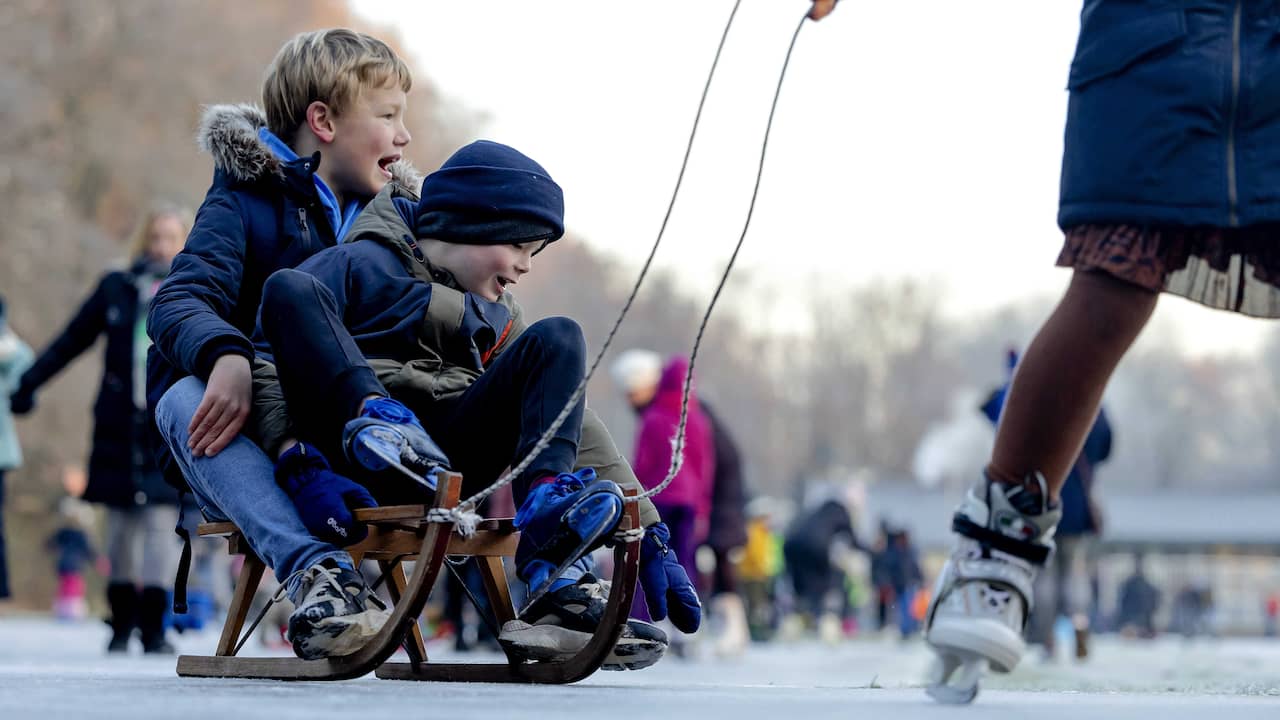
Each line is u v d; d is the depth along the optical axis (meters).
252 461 7.09
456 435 7.39
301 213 8.19
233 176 8.08
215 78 76.75
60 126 73.00
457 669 7.41
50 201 69.88
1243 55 5.79
